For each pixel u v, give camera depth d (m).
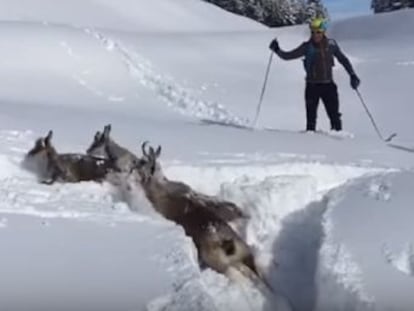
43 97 14.25
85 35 18.89
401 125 15.09
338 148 10.70
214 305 5.17
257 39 24.73
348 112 16.28
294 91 18.16
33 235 6.29
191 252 6.36
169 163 8.59
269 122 15.49
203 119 14.27
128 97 15.62
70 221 6.80
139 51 19.58
